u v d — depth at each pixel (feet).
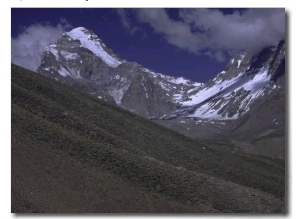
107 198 120.37
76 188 118.01
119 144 187.83
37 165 118.93
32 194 105.09
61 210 105.60
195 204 135.03
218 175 204.85
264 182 213.25
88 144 157.79
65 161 130.11
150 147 207.21
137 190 132.98
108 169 143.84
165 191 139.95
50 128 156.15
